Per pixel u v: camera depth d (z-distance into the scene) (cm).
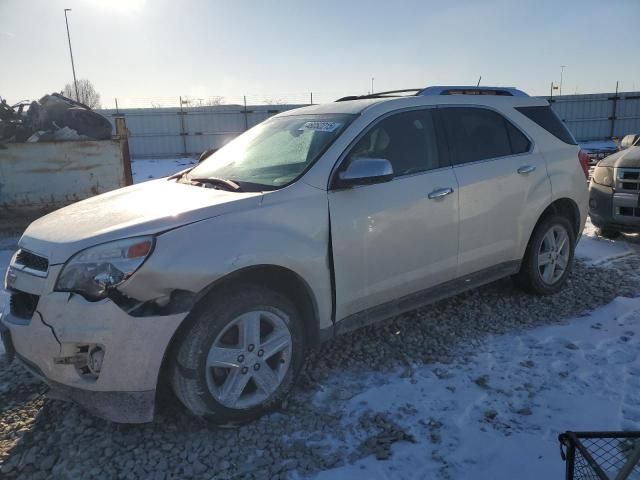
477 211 416
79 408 333
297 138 382
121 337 268
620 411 315
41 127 855
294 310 322
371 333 430
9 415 332
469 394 338
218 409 296
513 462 275
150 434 305
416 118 400
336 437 300
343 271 343
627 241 718
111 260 272
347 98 476
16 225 820
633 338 410
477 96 450
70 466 282
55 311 274
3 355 414
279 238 310
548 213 486
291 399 337
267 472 273
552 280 499
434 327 438
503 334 425
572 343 403
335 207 337
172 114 3052
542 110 495
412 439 296
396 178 372
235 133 3120
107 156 838
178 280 275
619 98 3155
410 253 378
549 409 320
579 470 207
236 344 304
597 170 709
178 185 384
